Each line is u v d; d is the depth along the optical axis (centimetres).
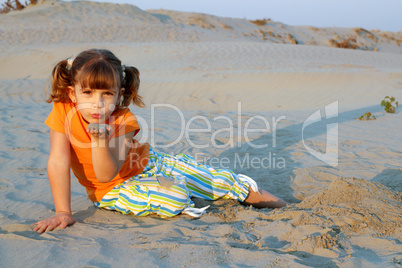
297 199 315
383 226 221
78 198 308
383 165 404
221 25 3406
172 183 262
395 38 3859
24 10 3069
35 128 571
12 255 199
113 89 215
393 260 182
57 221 241
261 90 1106
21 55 1703
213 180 292
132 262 190
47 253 200
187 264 187
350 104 923
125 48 1867
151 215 267
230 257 193
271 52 1783
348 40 3472
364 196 255
